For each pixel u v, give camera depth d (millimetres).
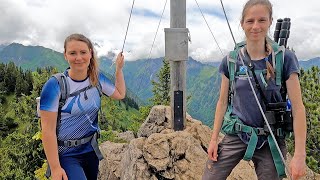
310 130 9867
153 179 2531
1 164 15648
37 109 1447
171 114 3043
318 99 9875
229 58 1435
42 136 1363
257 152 1463
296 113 1322
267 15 1332
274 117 1380
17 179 15031
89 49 1421
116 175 3047
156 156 2613
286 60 1338
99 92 1484
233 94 1458
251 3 1340
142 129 3367
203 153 2656
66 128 1422
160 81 18266
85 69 1414
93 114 1463
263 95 1368
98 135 1517
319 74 9938
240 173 2451
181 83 2990
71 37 1396
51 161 1362
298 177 1302
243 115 1424
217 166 1552
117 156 3273
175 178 2527
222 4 1482
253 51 1377
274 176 1439
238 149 1498
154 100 18281
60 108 1397
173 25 2955
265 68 1359
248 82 1382
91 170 1536
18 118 20250
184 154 2643
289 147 5973
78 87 1417
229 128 1468
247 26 1350
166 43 2926
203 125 3098
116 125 17812
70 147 1449
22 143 15922
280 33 1533
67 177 1417
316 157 9875
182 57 2916
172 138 2727
